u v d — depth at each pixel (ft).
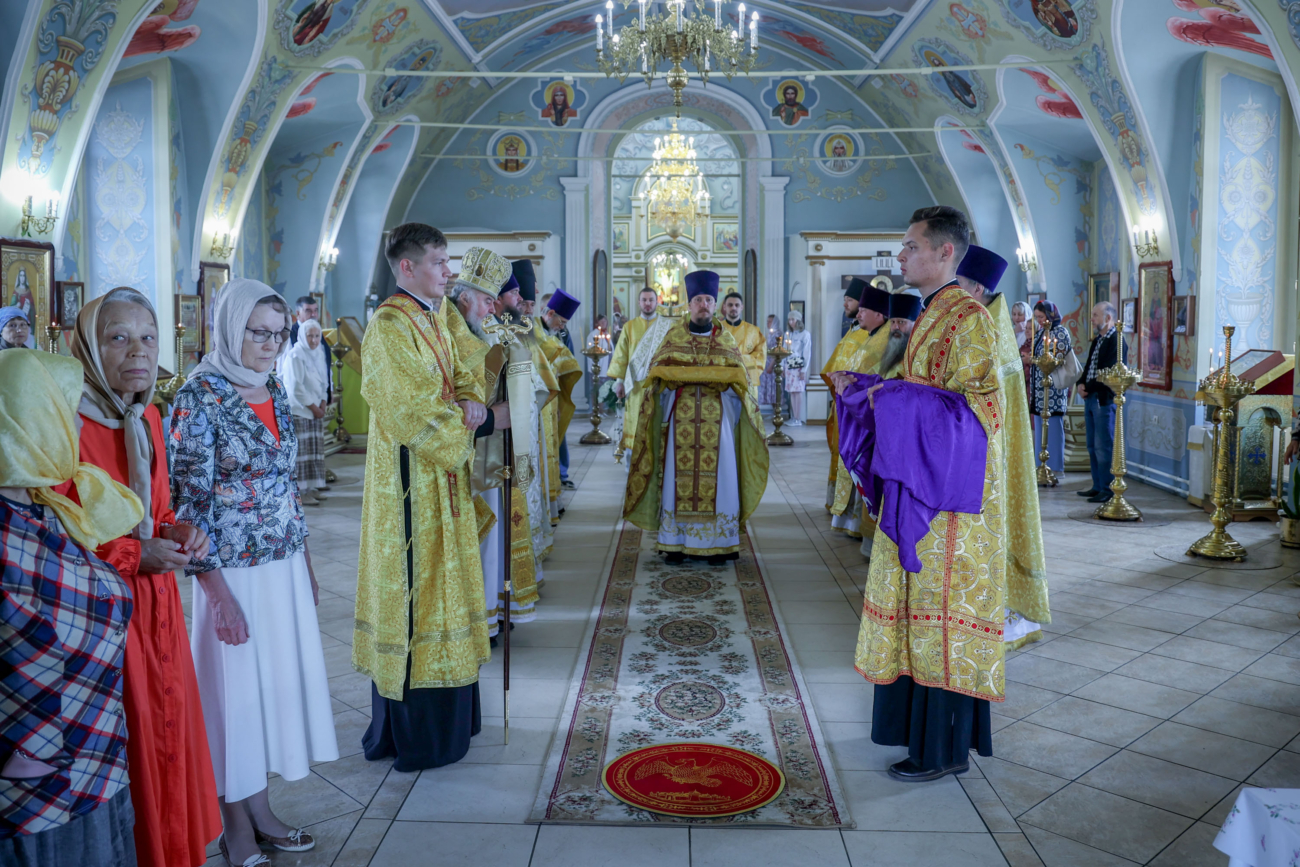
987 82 38.88
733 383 20.74
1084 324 42.29
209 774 8.23
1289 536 22.68
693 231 76.74
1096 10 28.99
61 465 5.94
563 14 47.14
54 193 23.71
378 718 11.55
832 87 54.65
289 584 9.40
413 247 10.87
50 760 5.82
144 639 7.50
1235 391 21.25
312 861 9.36
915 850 9.62
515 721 12.83
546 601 18.53
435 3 37.52
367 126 41.75
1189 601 18.42
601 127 55.88
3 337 17.43
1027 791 10.88
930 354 10.98
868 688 14.06
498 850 9.59
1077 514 26.96
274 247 42.88
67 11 21.67
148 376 7.77
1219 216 29.43
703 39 29.09
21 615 5.68
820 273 52.95
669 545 21.12
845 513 23.31
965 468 10.61
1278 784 11.02
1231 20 26.43
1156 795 10.77
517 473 12.22
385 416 10.62
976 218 48.14
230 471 8.95
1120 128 31.60
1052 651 15.61
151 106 29.76
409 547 10.95
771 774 11.24
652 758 11.66
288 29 30.76
